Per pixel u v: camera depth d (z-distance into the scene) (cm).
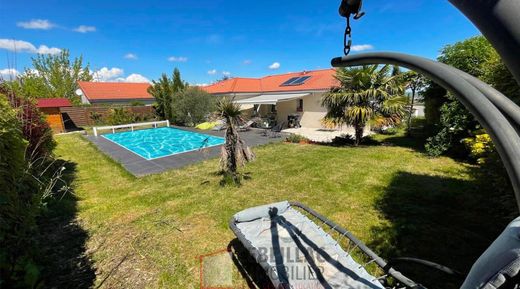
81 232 590
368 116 1425
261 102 2347
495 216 588
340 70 1497
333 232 552
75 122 2892
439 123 1241
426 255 470
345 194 769
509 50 71
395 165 1052
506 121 82
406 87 1666
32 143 745
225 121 849
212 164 1167
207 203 735
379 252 485
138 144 1870
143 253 510
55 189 852
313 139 1855
